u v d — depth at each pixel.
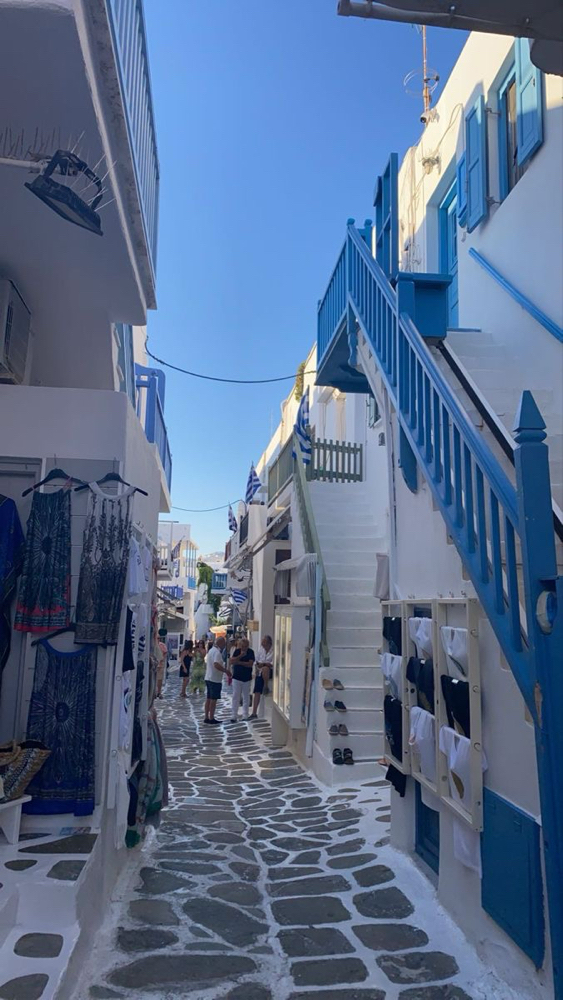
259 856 5.43
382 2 3.21
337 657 8.83
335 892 4.57
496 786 3.47
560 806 2.65
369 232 7.58
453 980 3.39
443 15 3.33
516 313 6.57
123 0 3.77
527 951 3.05
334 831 6.03
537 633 2.75
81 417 4.79
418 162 9.98
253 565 19.03
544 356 6.04
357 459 13.12
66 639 4.47
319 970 3.52
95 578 4.48
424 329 5.55
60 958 3.05
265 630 16.20
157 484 7.23
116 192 4.38
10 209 4.54
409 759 4.84
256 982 3.40
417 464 4.95
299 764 9.31
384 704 5.42
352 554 10.40
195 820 6.54
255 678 14.33
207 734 12.21
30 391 4.79
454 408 3.87
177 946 3.77
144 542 5.75
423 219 9.75
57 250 5.03
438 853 4.52
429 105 10.48
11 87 3.49
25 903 3.38
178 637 41.72
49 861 3.69
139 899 4.46
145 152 5.05
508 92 7.34
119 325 7.06
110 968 3.50
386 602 5.45
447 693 3.94
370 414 12.11
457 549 3.79
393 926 4.02
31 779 4.09
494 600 3.30
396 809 5.31
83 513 4.64
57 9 2.97
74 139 3.88
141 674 5.40
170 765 9.42
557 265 5.96
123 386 7.86
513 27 3.41
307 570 9.45
